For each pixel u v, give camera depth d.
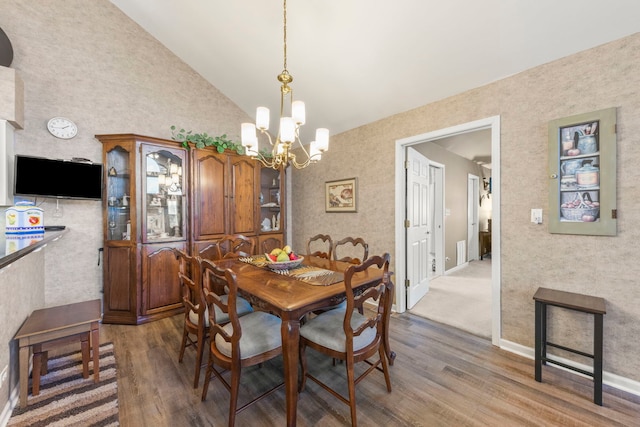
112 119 3.10
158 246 3.04
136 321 2.89
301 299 1.52
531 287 2.18
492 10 1.91
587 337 1.93
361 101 3.13
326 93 3.23
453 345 2.41
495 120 2.33
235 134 4.11
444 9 2.01
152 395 1.78
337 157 3.80
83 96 2.93
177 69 3.58
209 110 3.86
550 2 1.76
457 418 1.58
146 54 3.33
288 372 1.44
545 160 2.08
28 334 1.67
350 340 1.50
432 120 2.77
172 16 3.02
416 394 1.78
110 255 2.92
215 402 1.72
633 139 1.73
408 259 3.19
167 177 3.24
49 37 2.76
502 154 2.30
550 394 1.77
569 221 1.97
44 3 2.73
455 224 5.36
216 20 2.84
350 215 3.63
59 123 2.79
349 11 2.26
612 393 1.76
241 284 1.79
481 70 2.31
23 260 1.95
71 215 2.88
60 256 2.82
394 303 3.16
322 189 4.04
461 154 5.48
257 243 3.83
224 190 3.53
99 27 3.02
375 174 3.32
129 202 2.98
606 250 1.85
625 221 1.77
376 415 1.61
